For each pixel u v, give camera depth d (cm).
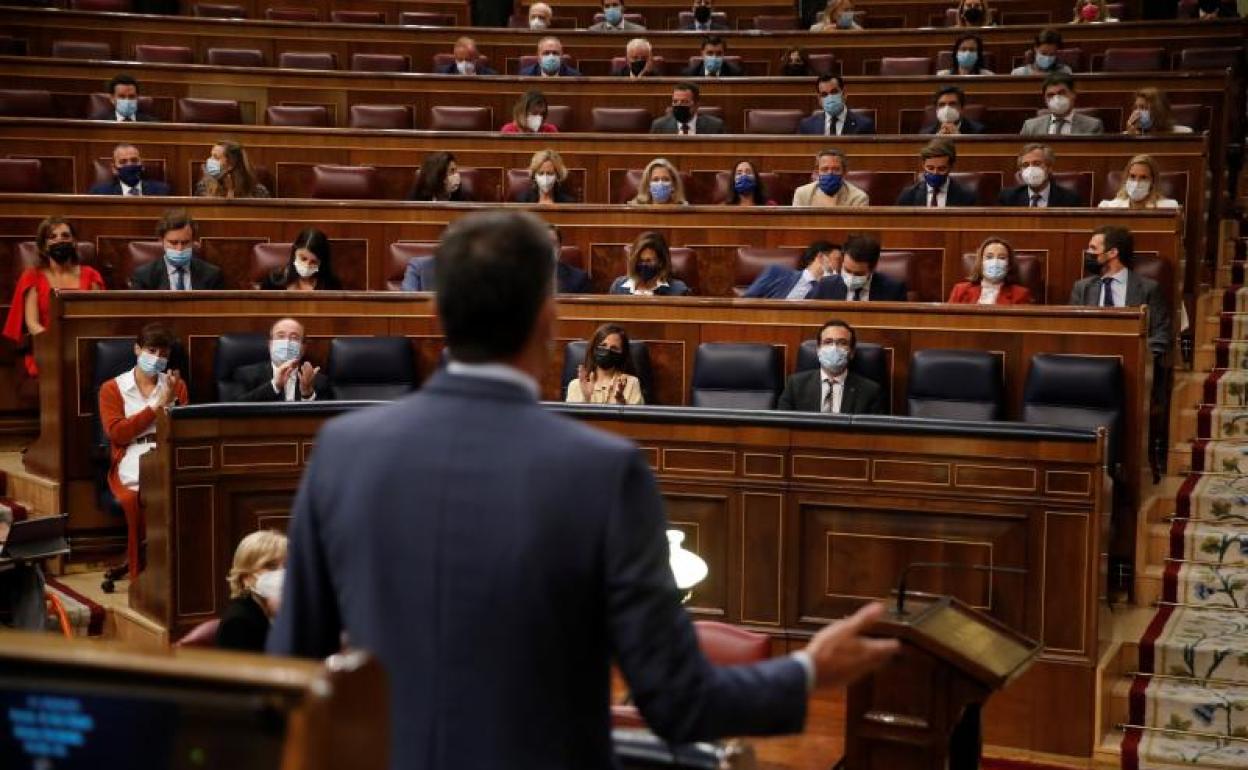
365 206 689
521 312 160
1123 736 454
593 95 896
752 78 888
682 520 467
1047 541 434
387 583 154
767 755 321
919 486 445
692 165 786
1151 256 622
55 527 436
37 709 126
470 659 151
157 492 471
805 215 668
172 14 1084
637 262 639
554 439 157
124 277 671
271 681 120
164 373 554
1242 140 916
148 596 484
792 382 551
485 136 787
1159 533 538
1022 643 283
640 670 152
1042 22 1059
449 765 150
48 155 757
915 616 275
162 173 772
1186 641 478
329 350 597
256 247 670
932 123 846
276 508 476
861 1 1105
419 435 158
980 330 552
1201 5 1044
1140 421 527
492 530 153
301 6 1106
